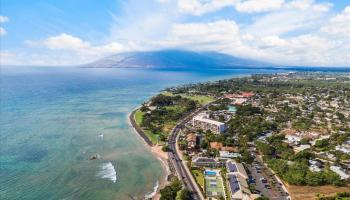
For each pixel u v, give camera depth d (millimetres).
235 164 161250
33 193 129375
